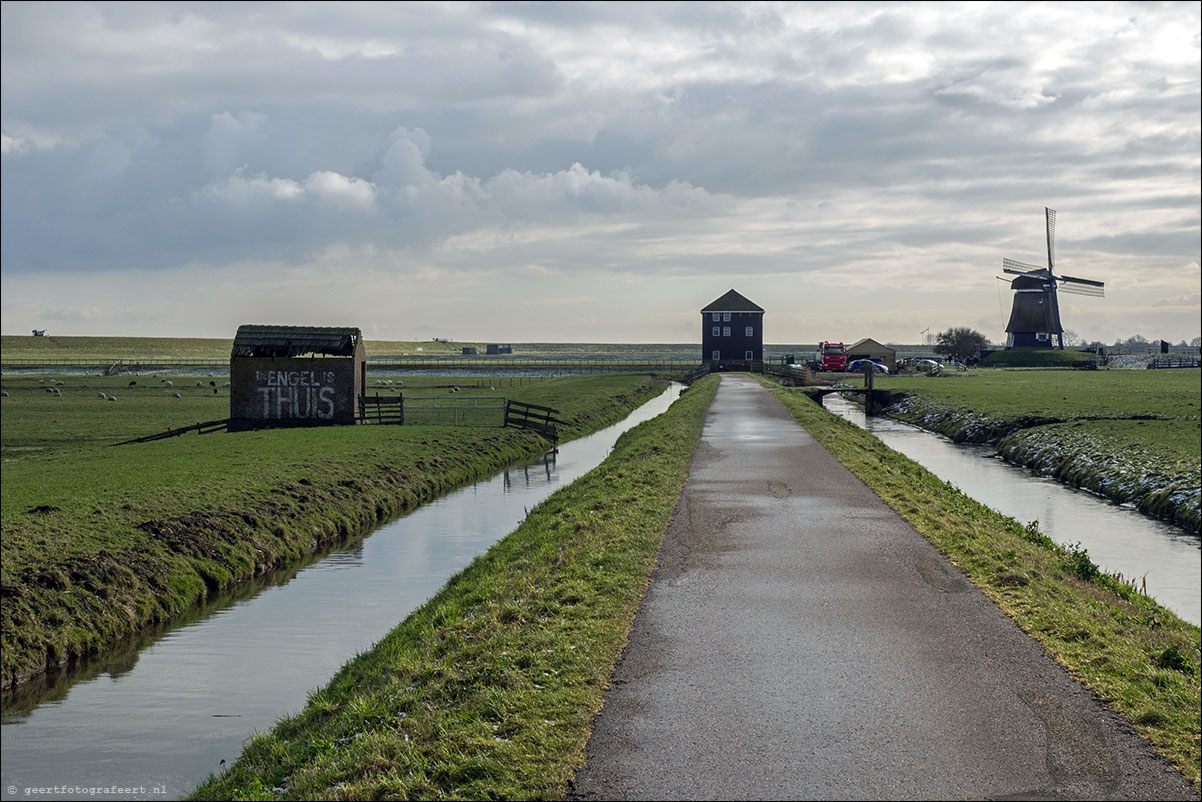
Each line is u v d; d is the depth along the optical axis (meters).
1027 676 10.66
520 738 9.06
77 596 18.36
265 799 8.97
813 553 17.02
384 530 28.75
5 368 156.38
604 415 69.06
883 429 64.69
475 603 15.34
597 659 11.22
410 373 142.75
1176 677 10.64
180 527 23.36
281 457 37.25
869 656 11.34
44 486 28.81
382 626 18.44
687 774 8.29
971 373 127.31
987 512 23.48
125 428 57.41
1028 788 8.04
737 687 10.34
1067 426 51.69
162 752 12.77
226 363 189.00
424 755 8.95
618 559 16.38
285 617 19.30
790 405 57.62
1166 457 38.31
